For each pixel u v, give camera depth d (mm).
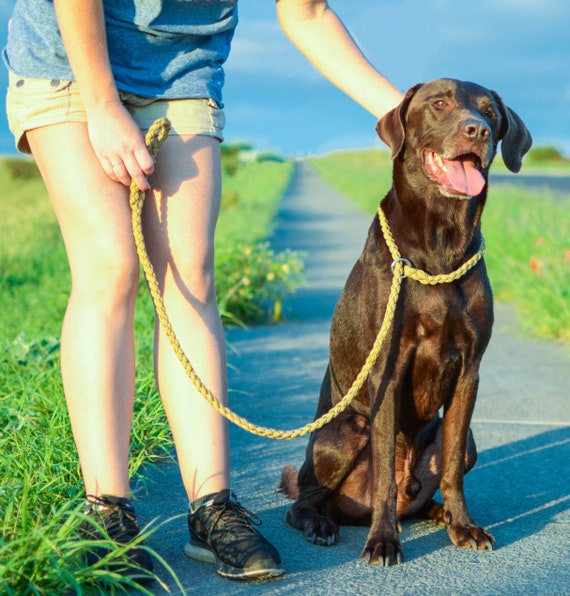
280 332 6688
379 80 2871
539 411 4371
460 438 2699
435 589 2293
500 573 2412
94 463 2342
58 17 2201
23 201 16031
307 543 2670
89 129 2258
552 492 3170
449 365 2697
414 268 2637
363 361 2758
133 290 2389
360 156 55094
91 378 2334
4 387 3898
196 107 2422
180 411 2451
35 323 5961
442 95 2748
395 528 2566
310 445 2857
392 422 2619
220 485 2438
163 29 2387
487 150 2627
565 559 2520
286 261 7723
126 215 2336
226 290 7102
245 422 2414
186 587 2289
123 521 2324
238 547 2326
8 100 2443
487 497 3121
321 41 2891
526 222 10328
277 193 25922
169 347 2457
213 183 2449
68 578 2068
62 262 9172
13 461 2852
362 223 16797
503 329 6883
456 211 2631
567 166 51531
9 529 2305
